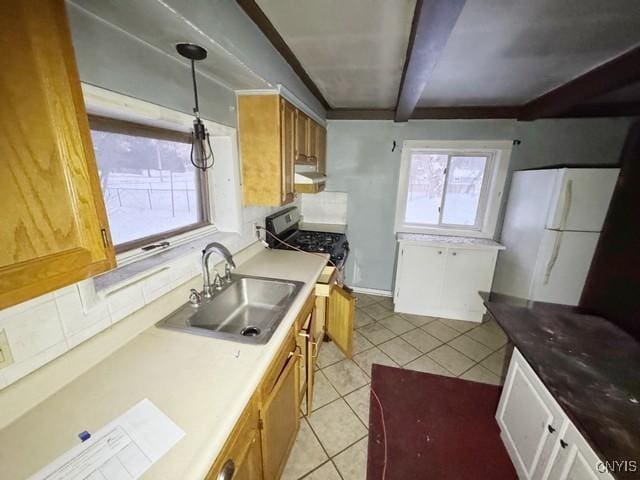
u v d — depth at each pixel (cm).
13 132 47
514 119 278
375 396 191
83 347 88
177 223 156
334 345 246
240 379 86
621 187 212
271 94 164
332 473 140
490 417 176
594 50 151
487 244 281
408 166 311
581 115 254
